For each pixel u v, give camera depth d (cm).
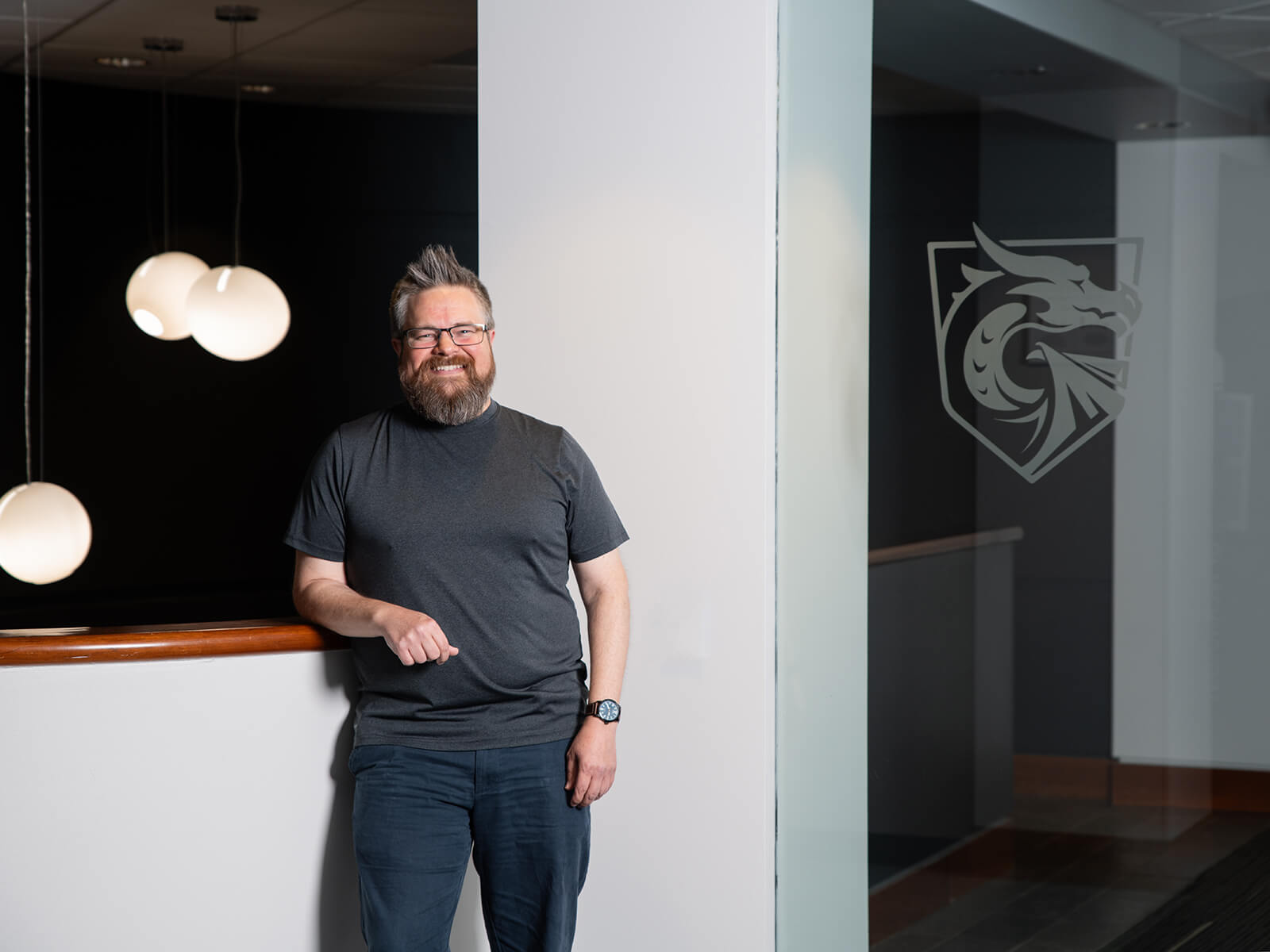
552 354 318
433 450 246
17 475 690
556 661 248
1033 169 290
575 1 312
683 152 300
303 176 748
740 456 293
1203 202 273
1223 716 275
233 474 749
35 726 243
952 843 300
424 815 242
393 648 232
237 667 254
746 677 294
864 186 301
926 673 300
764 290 289
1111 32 281
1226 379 272
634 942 309
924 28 297
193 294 519
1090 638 287
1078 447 286
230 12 554
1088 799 288
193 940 254
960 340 296
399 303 248
